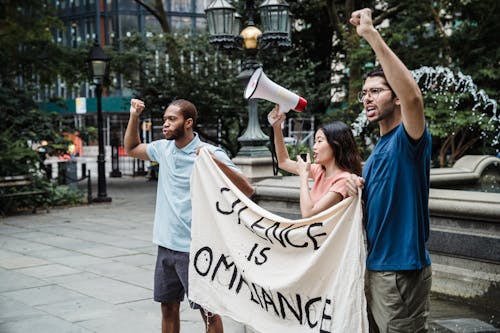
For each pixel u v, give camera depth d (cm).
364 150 1434
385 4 1809
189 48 1628
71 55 1862
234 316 346
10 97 1532
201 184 364
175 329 404
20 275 697
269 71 1555
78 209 1359
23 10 1756
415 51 1434
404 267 266
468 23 1438
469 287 508
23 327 498
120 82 3850
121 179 2320
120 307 559
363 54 1391
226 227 349
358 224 276
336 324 287
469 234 505
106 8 4172
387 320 272
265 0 950
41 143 1564
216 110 1622
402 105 252
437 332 440
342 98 1806
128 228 1070
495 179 798
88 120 4306
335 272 295
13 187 1292
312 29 1931
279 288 317
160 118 1788
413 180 266
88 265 751
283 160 354
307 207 315
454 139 1477
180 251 379
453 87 1348
